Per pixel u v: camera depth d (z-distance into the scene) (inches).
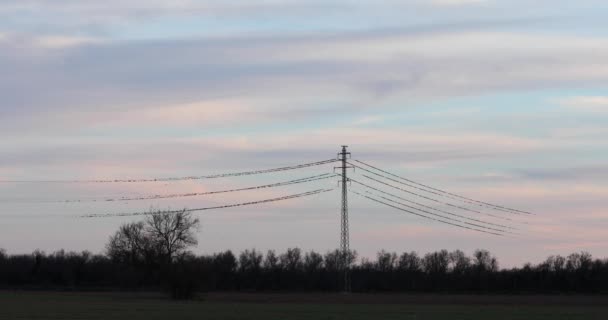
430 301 3939.5
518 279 5364.2
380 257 5629.9
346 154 4192.9
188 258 4224.9
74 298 4069.9
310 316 2650.1
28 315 2561.5
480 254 5595.5
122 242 5590.6
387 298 4229.8
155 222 5565.9
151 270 5521.7
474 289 5369.1
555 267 5315.0
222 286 5511.8
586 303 3823.8
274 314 2741.1
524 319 2605.8
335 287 5551.2
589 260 5260.8
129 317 2508.6
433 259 5605.3
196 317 2544.3
